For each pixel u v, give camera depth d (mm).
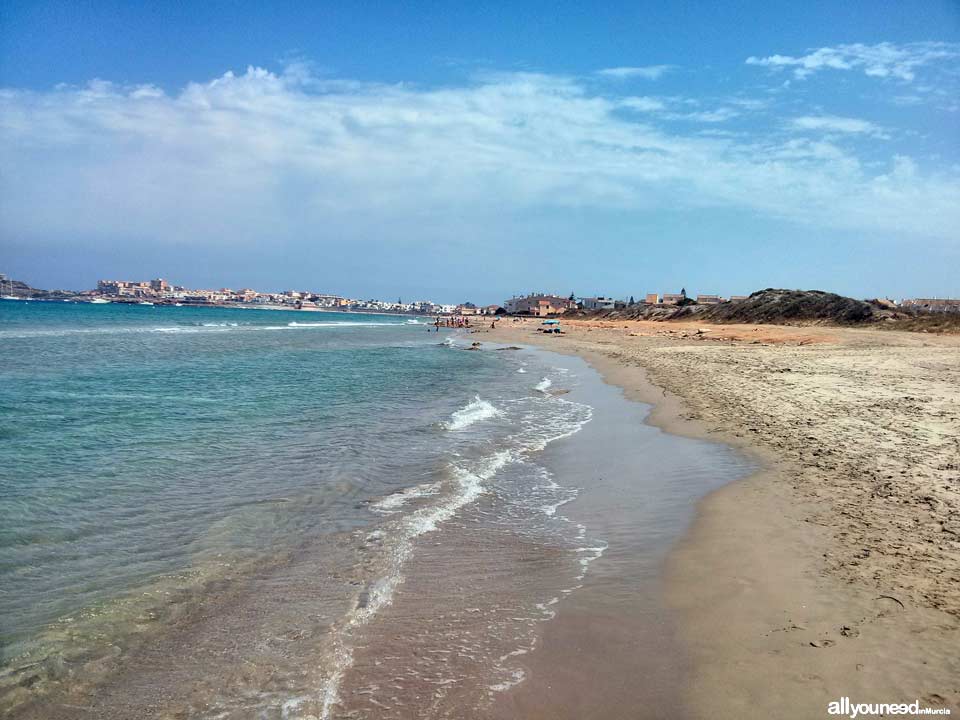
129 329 75812
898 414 14969
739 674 4793
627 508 9367
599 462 12391
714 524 8367
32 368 29938
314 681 4914
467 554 7594
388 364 36875
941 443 11945
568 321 142000
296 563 7254
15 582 6605
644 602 6188
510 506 9555
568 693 4684
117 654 5293
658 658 5125
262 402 20109
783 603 5891
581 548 7777
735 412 16922
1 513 8703
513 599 6359
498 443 14188
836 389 19578
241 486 10359
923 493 8922
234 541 7906
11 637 5523
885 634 5168
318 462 12055
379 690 4781
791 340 49906
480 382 27359
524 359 42406
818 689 4512
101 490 9977
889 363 27703
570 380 28125
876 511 8289
